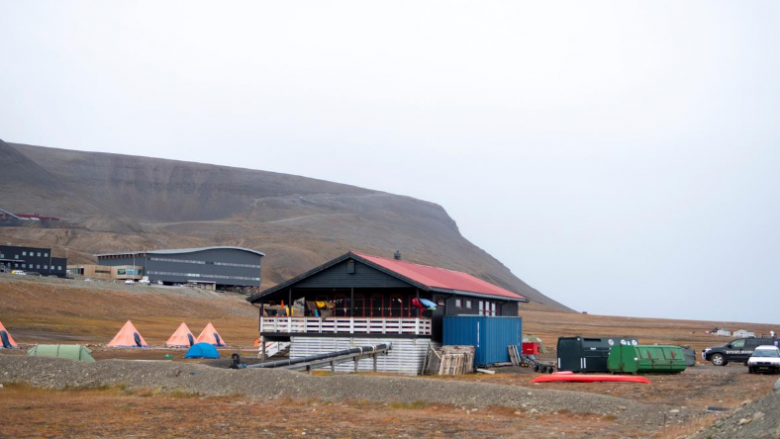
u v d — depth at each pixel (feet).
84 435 61.77
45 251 473.67
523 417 75.20
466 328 139.03
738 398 90.89
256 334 318.45
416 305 133.18
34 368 100.27
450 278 162.91
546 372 136.05
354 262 138.51
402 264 155.84
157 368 98.43
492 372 132.26
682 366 129.08
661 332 440.86
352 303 138.21
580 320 634.84
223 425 68.39
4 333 177.58
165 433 63.52
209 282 565.12
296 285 142.92
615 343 135.64
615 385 106.22
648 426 69.41
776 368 129.08
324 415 75.77
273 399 86.17
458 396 82.38
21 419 70.33
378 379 88.38
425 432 65.77
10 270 428.97
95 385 96.02
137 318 356.38
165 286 479.00
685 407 80.23
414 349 132.67
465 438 62.75
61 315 322.96
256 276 602.85
